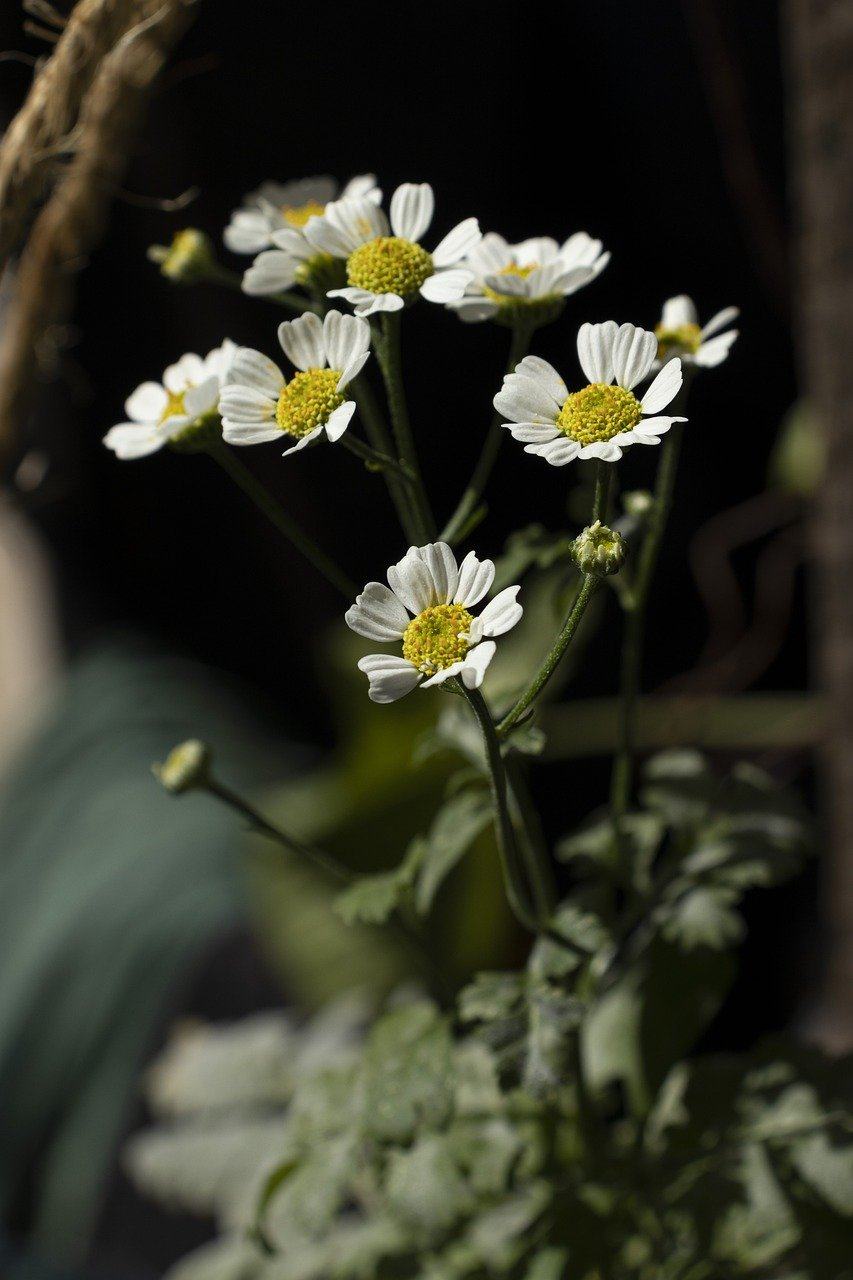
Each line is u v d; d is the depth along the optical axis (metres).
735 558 1.09
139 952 0.91
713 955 0.46
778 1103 0.44
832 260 0.56
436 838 0.43
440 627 0.38
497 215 1.11
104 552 1.22
